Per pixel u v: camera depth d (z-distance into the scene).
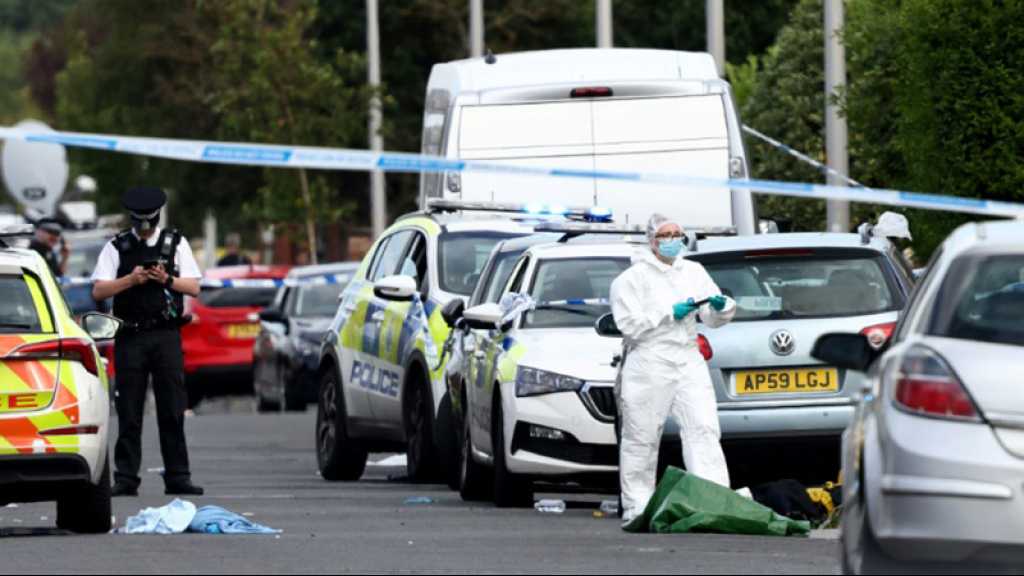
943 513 26.70
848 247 44.31
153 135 158.25
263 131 127.12
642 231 51.53
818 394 43.16
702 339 43.25
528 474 46.00
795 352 43.12
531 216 58.25
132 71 159.00
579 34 151.50
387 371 57.66
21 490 39.72
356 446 60.69
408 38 152.38
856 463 28.91
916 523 26.83
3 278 40.44
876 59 72.56
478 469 50.00
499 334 48.22
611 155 62.75
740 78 103.50
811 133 89.38
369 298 59.97
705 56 64.44
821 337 30.84
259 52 126.44
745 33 140.62
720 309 40.84
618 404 41.91
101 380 40.78
